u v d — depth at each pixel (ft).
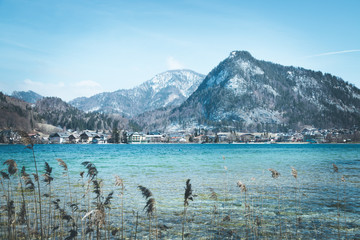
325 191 73.31
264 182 88.28
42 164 145.28
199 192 72.69
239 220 48.32
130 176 104.83
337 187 79.10
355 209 55.47
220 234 41.29
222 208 56.44
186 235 40.86
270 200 63.21
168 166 147.84
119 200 62.28
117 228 43.62
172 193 71.82
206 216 50.93
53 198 60.54
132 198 64.75
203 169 130.41
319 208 56.24
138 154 284.00
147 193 27.12
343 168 135.74
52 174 105.91
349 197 65.98
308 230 43.27
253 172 117.19
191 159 205.98
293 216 50.88
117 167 141.28
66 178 93.91
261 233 42.01
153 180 94.48
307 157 232.73
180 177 101.96
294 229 43.70
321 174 109.29
